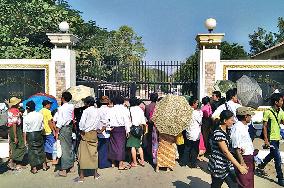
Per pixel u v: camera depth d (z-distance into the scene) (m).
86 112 7.59
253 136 7.55
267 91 11.75
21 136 8.59
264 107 11.70
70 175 8.10
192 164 8.51
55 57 11.84
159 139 8.27
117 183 7.45
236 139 5.43
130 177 7.85
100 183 7.46
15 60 11.93
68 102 8.14
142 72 13.52
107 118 8.38
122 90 13.77
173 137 8.19
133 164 8.63
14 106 8.55
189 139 8.41
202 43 11.82
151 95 9.17
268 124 7.40
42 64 11.91
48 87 11.88
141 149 8.74
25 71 11.98
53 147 8.91
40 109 9.09
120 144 8.41
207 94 11.72
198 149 8.49
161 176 7.91
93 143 7.65
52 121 8.44
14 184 7.49
